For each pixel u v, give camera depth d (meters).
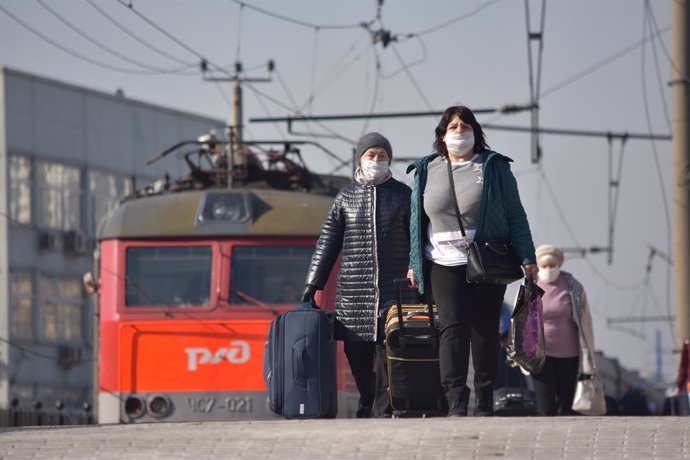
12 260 138.00
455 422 29.94
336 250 37.41
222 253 56.47
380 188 36.97
